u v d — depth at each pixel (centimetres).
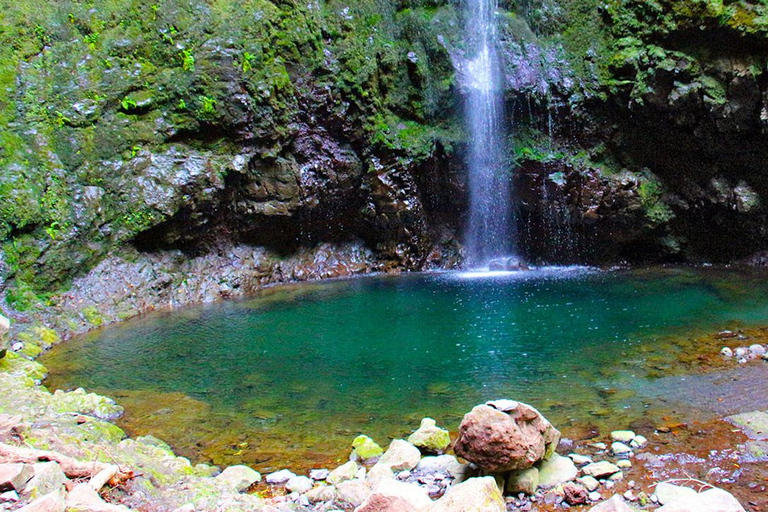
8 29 989
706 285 1024
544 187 1289
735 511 305
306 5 1230
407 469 402
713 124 1152
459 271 1345
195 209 1120
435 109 1288
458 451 372
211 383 620
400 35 1302
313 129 1243
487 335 764
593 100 1242
